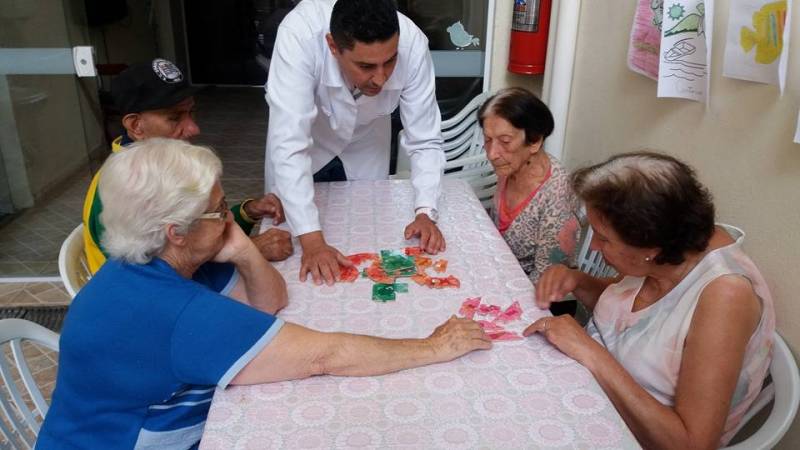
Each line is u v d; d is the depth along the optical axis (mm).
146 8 6641
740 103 1659
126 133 1731
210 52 7465
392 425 1025
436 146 2025
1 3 2891
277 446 980
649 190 1095
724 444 1330
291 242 1702
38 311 2902
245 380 1104
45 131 3395
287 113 1734
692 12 1764
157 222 1083
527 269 2031
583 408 1065
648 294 1319
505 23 3182
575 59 2783
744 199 1661
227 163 4988
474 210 1975
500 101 1807
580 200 1204
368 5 1497
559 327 1246
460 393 1102
